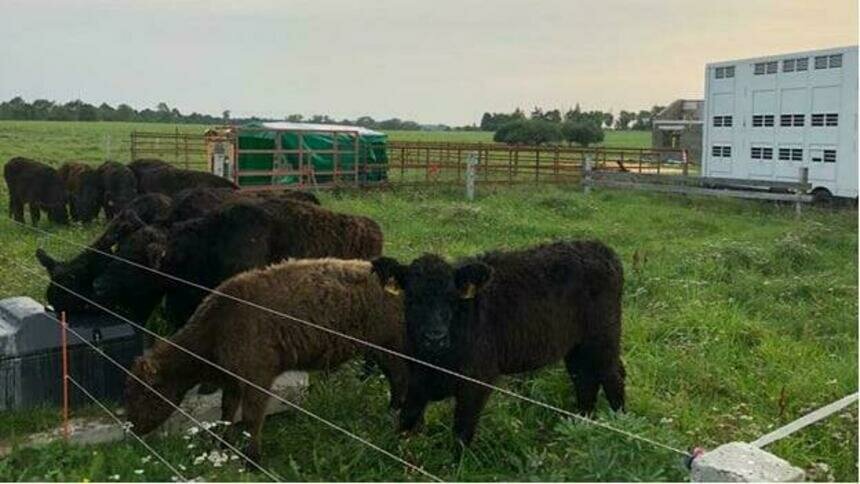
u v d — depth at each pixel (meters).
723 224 11.83
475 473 3.71
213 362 4.05
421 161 22.62
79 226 11.35
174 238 5.30
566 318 4.18
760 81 14.95
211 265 5.30
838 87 13.34
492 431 4.05
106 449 4.01
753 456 2.87
